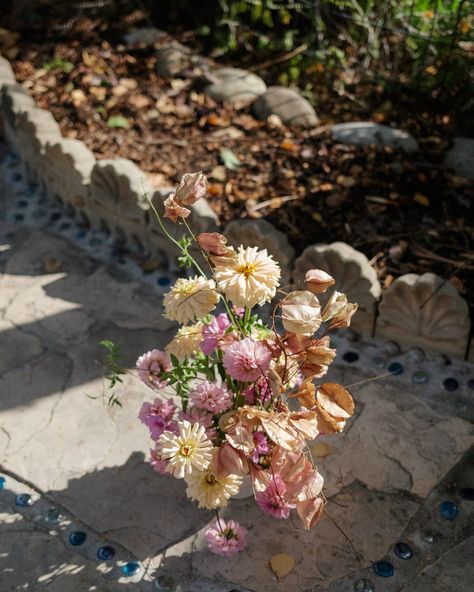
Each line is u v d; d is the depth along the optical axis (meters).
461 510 0.87
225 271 0.74
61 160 1.24
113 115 1.42
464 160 1.29
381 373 1.02
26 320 1.12
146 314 1.12
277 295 1.10
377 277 1.11
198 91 1.46
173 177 1.29
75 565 0.85
